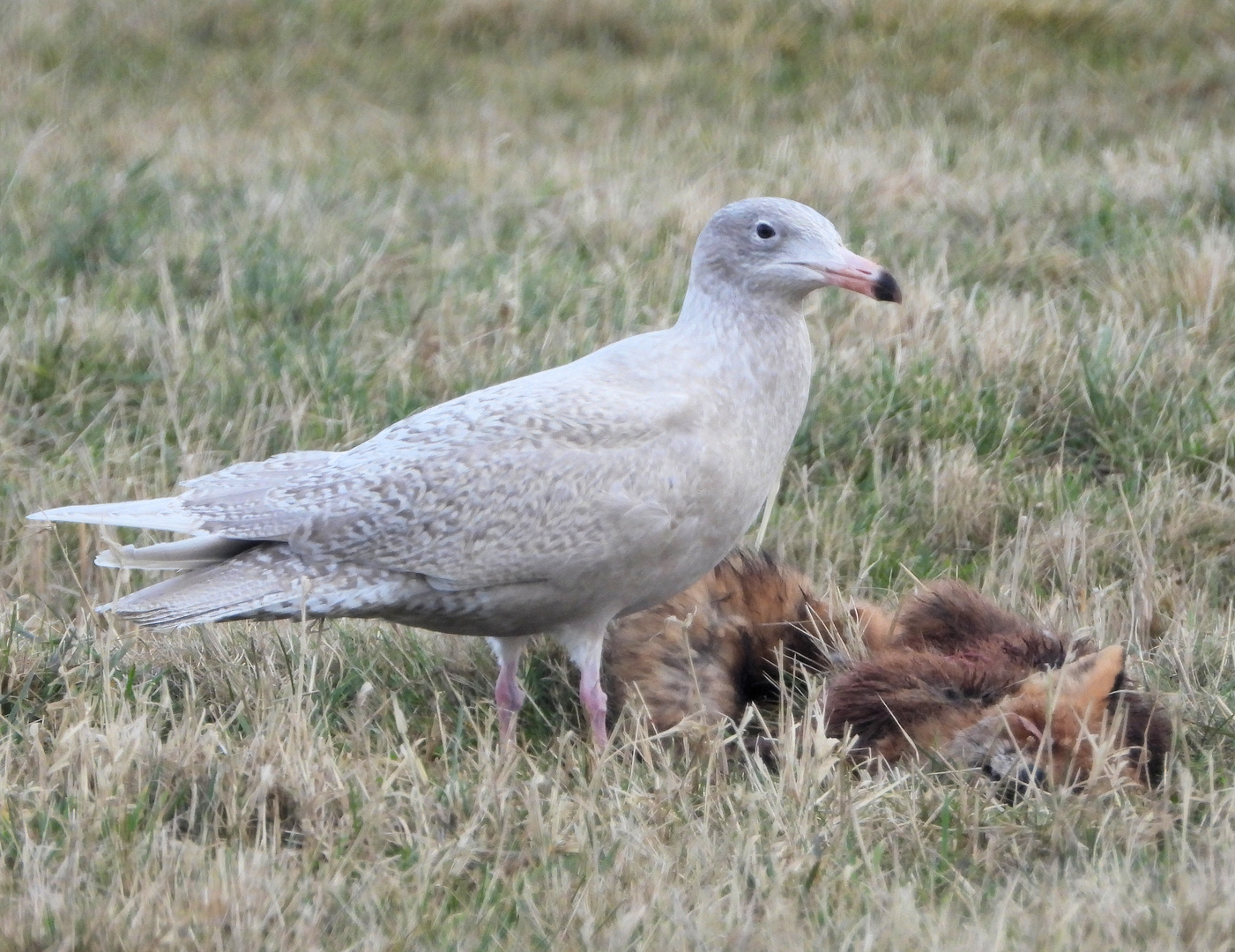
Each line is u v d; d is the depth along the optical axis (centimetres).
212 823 739
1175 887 679
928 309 1348
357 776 764
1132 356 1247
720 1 2631
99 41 2555
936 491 1112
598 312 1391
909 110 2238
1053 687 802
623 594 868
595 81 2434
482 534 831
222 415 1206
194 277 1461
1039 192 1711
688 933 634
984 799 761
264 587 830
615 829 724
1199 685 901
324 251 1536
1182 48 2400
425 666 948
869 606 962
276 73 2478
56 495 1105
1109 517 1078
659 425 843
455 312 1391
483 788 754
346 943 645
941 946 622
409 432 862
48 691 883
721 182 1841
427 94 2419
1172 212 1620
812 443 1184
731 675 939
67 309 1318
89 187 1688
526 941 645
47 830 711
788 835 727
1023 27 2480
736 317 877
